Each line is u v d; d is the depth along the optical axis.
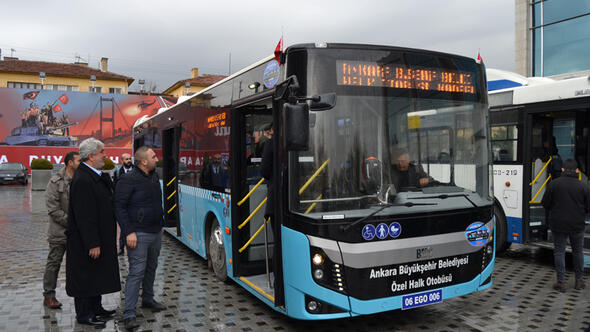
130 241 4.73
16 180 26.64
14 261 7.85
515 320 4.91
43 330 4.65
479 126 4.78
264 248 5.75
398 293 4.10
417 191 4.29
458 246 4.40
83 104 37.72
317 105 3.91
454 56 4.70
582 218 5.89
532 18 19.77
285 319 4.96
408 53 4.45
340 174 4.08
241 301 5.57
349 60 4.22
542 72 19.48
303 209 4.08
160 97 39.81
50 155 36.81
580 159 7.89
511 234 7.82
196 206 7.26
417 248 4.18
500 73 8.36
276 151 4.41
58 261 5.36
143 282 5.29
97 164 4.70
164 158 9.44
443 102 4.57
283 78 4.33
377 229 4.03
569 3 18.36
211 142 6.56
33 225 12.20
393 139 4.27
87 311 4.80
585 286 6.22
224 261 6.26
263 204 5.72
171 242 9.64
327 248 3.95
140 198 4.88
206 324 4.81
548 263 7.69
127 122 38.81
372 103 4.24
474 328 4.68
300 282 4.09
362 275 3.96
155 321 4.91
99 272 4.63
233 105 5.66
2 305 5.46
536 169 7.68
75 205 4.53
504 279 6.62
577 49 18.19
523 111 7.60
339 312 3.95
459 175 4.57
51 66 46.69
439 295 4.28
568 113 7.83
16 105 36.09
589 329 4.49
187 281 6.48
